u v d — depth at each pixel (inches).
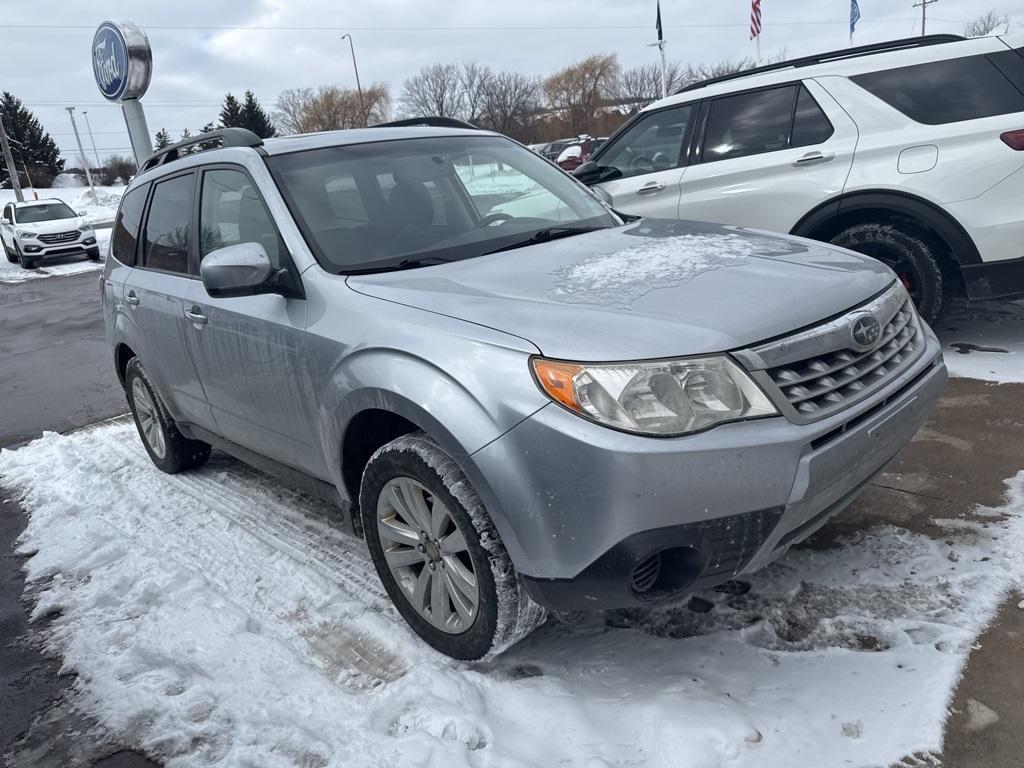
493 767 81.6
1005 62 179.6
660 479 78.2
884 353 96.5
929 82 185.9
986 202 175.2
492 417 84.3
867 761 77.7
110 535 150.4
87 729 97.3
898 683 87.4
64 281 679.1
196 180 146.3
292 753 87.9
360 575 125.4
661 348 81.7
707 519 80.0
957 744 78.7
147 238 166.2
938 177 179.3
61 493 177.8
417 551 101.0
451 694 93.5
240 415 135.0
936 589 102.9
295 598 120.9
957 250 180.1
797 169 198.1
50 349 370.9
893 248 188.9
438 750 83.8
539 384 82.5
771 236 121.6
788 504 82.0
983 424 150.6
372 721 91.3
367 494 104.2
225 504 159.8
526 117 2726.4
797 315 88.7
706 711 84.6
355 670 101.8
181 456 175.6
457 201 134.0
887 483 132.9
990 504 122.0
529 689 93.2
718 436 80.0
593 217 141.4
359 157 134.3
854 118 191.9
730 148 209.9
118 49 308.2
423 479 94.0
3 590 136.1
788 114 201.8
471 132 156.3
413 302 99.3
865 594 103.7
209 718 95.9
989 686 85.4
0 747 96.6
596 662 97.3
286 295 114.3
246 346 123.0
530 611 91.3
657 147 225.3
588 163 231.3
